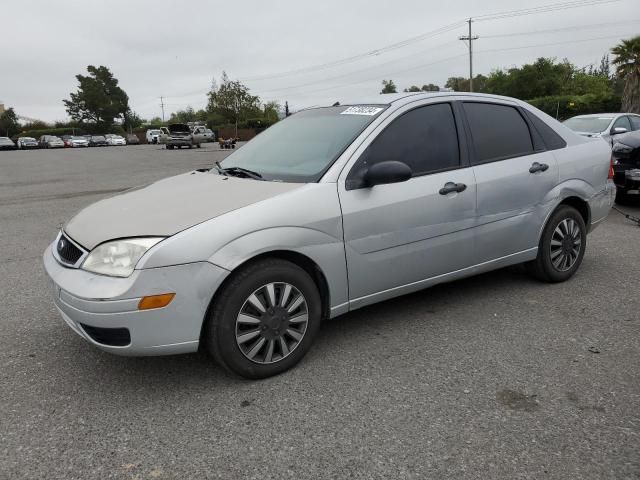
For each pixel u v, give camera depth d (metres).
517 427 2.62
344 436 2.58
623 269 5.11
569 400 2.85
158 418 2.77
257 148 4.11
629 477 2.27
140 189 3.77
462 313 4.07
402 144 3.63
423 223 3.61
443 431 2.60
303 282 3.15
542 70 56.75
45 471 2.37
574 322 3.87
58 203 10.61
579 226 4.68
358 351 3.47
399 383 3.06
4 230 7.83
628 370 3.16
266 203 3.04
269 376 3.14
